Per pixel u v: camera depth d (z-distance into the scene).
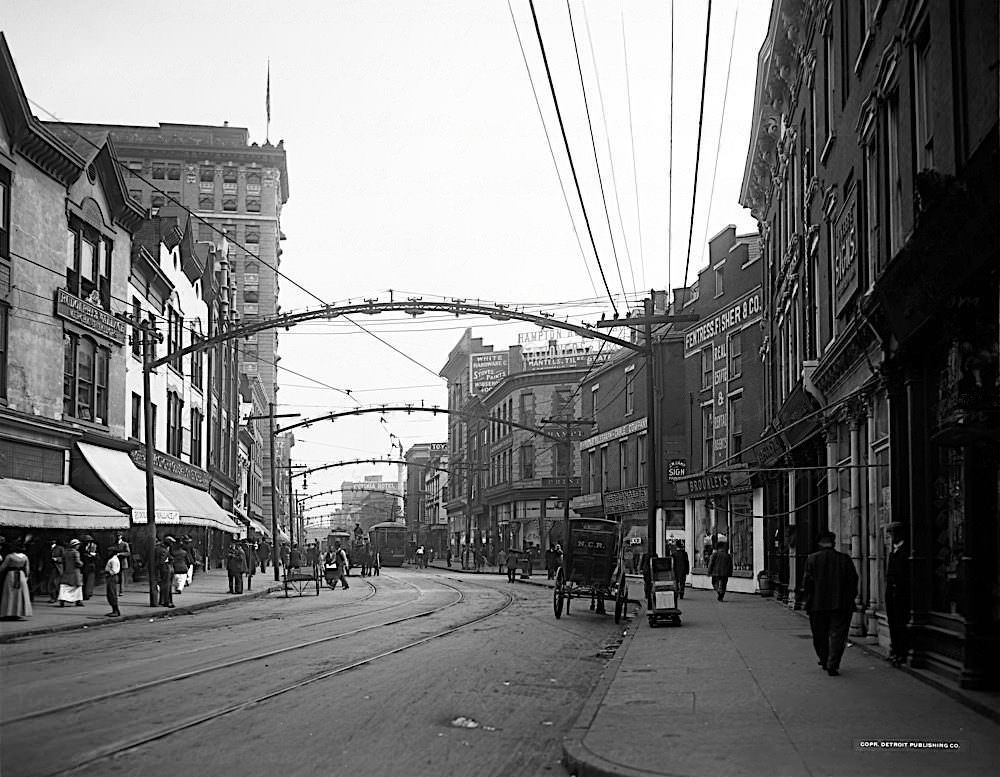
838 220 21.33
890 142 16.97
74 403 33.69
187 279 49.72
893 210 16.73
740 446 38.00
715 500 39.38
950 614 13.88
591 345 86.81
